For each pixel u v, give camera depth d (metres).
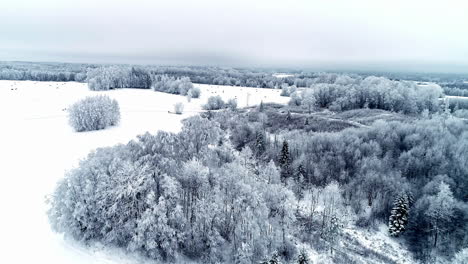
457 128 76.56
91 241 37.16
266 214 42.38
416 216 52.00
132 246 35.47
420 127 74.38
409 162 62.47
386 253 48.06
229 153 67.06
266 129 97.81
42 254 35.03
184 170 43.38
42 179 54.94
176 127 98.88
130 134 88.94
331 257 44.59
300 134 85.00
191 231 38.62
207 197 42.38
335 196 56.25
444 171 59.28
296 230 49.66
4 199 46.81
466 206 50.44
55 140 80.69
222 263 38.22
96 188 37.78
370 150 67.56
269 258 37.91
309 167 66.00
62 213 36.44
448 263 46.16
